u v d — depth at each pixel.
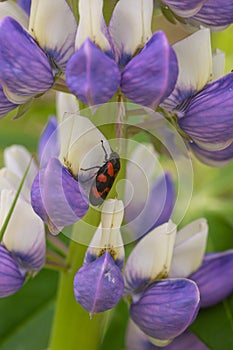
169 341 0.33
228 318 0.35
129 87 0.30
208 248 0.38
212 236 0.38
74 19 0.31
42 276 0.40
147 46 0.30
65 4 0.31
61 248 0.35
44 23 0.31
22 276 0.33
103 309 0.31
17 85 0.31
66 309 0.34
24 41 0.31
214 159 0.33
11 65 0.30
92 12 0.30
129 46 0.31
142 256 0.33
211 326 0.35
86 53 0.29
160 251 0.33
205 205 0.39
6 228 0.33
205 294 0.35
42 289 0.40
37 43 0.31
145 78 0.30
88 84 0.29
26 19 0.32
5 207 0.33
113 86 0.30
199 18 0.32
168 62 0.30
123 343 0.37
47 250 0.33
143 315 0.33
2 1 0.32
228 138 0.32
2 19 0.30
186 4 0.31
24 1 0.32
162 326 0.32
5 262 0.33
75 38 0.31
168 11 0.32
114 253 0.31
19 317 0.40
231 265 0.35
